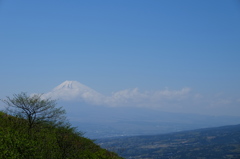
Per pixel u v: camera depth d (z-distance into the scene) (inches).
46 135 1185.4
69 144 1134.4
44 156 1034.1
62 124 1211.2
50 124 1224.2
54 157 1078.4
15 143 944.3
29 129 1227.9
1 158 868.6
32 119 1251.2
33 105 1246.3
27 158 940.0
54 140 1147.9
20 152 930.7
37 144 1063.6
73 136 1180.5
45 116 1242.0
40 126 1240.2
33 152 965.2
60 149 1111.6
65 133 1165.7
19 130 1218.6
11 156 887.1
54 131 1198.9
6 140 954.7
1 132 1093.1
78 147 1180.5
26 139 1029.8
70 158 1126.4
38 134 1186.6
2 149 896.9
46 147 1087.0
